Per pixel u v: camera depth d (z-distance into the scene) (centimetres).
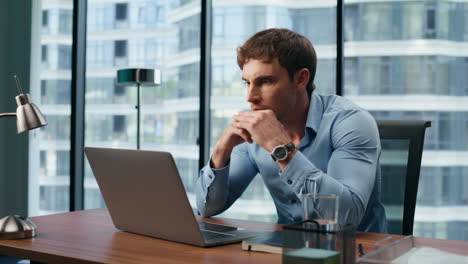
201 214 159
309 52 151
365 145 146
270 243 109
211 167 154
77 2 375
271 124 134
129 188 123
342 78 312
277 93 143
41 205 388
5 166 374
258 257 104
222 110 343
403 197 161
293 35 149
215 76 344
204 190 156
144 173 116
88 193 382
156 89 363
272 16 332
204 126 339
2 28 376
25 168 376
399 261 86
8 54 379
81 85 380
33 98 381
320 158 158
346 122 151
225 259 103
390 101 309
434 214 300
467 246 115
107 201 132
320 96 167
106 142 379
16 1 381
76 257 105
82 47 380
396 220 161
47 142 386
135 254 107
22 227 124
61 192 386
